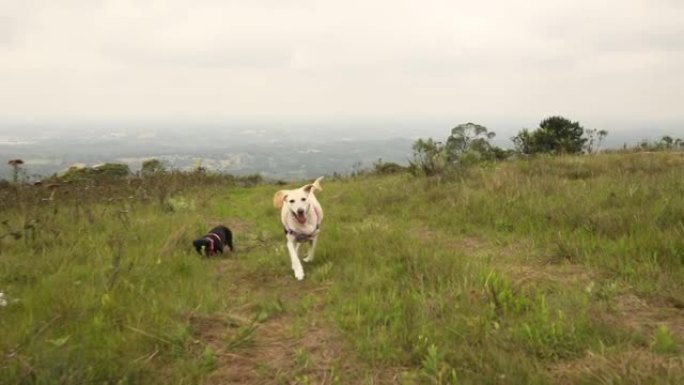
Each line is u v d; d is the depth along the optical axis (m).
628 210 7.80
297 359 4.01
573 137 22.91
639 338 3.98
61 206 11.09
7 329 4.30
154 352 4.05
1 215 9.96
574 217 7.88
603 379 3.22
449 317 4.49
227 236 8.12
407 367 3.84
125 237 8.06
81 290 5.29
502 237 7.73
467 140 20.83
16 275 5.97
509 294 4.80
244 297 5.58
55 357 3.62
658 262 5.67
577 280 5.45
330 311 5.00
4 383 3.39
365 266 6.32
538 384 3.31
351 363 3.97
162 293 5.41
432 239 8.01
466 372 3.54
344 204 12.22
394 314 4.60
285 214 6.88
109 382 3.40
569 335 3.92
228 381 3.80
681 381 3.12
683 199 7.95
